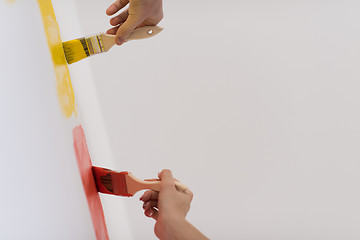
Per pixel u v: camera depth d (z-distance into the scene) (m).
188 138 1.33
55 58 0.60
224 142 1.34
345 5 1.49
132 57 1.35
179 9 1.44
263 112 1.38
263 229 1.29
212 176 1.32
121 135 1.27
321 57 1.43
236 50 1.43
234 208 1.31
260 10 1.47
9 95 0.38
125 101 1.31
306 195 1.32
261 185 1.33
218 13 1.46
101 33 0.67
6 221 0.32
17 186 0.36
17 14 0.45
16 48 0.43
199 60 1.40
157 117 1.33
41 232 0.40
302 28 1.46
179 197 0.59
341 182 1.33
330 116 1.37
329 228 1.30
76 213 0.54
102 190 0.70
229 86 1.39
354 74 1.41
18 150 0.38
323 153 1.34
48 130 0.49
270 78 1.41
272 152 1.35
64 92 0.62
